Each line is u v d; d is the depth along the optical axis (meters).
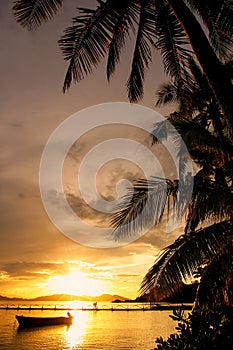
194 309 6.50
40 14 8.31
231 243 6.62
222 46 8.24
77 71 8.48
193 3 7.82
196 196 6.82
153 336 37.56
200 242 6.62
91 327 47.78
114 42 8.82
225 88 6.54
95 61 8.52
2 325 49.47
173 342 5.95
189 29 7.06
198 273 6.81
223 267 6.47
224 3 7.31
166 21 8.55
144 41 8.71
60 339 35.75
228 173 7.96
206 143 7.06
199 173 9.40
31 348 30.42
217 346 5.67
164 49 8.79
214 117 11.40
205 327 6.02
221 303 6.43
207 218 6.95
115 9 8.25
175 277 6.29
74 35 8.30
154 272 6.46
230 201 6.62
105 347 30.42
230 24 7.24
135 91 8.94
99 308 92.88
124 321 60.09
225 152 7.08
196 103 11.52
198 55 6.88
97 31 8.34
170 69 8.94
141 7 8.42
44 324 46.88
